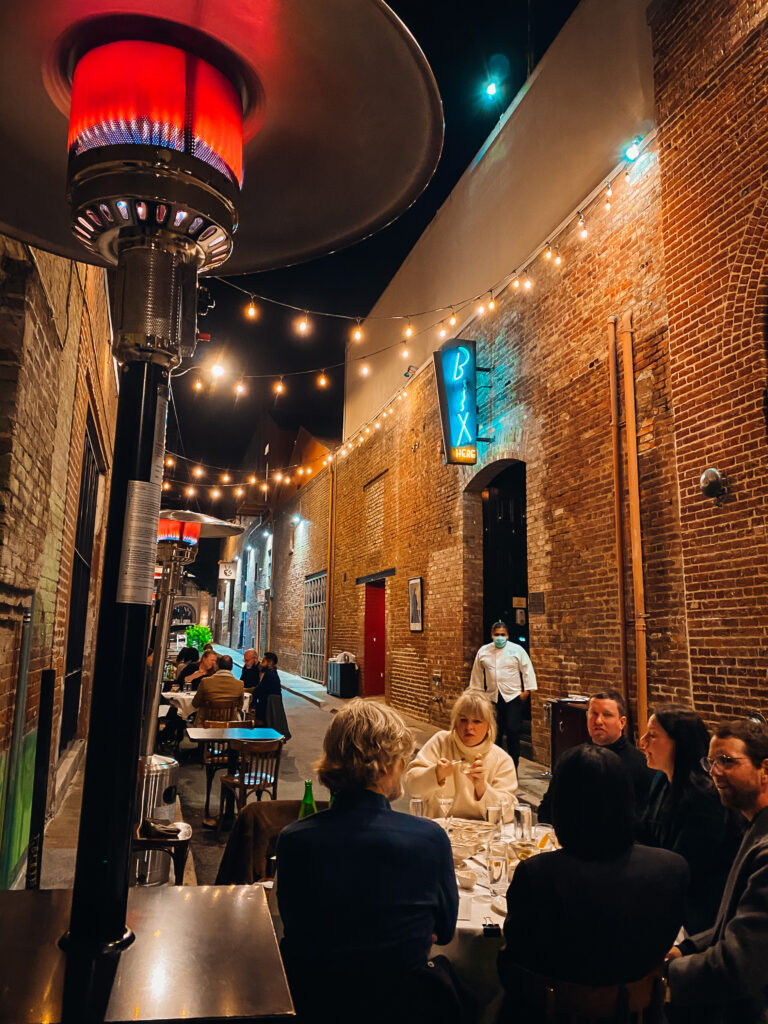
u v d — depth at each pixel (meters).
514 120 9.69
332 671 16.81
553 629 7.96
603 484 7.22
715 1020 2.04
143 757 4.35
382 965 1.71
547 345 8.45
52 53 1.20
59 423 4.17
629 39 7.20
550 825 3.51
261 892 1.31
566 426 7.96
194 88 1.15
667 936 1.83
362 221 1.60
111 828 1.07
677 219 6.16
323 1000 1.70
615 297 7.18
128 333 1.13
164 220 1.13
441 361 10.22
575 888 1.80
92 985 0.94
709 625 5.50
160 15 1.10
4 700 3.05
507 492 10.97
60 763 6.58
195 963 1.01
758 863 2.03
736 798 2.22
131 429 1.14
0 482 2.82
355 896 1.75
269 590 29.80
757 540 5.13
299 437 25.02
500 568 10.71
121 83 1.11
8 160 1.46
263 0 1.06
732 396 5.45
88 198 1.10
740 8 5.60
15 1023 0.84
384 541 14.53
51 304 3.41
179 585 4.66
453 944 2.33
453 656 10.66
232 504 38.72
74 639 7.35
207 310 1.67
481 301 10.26
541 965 1.82
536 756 8.13
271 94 1.29
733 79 5.63
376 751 1.92
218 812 6.59
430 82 1.19
